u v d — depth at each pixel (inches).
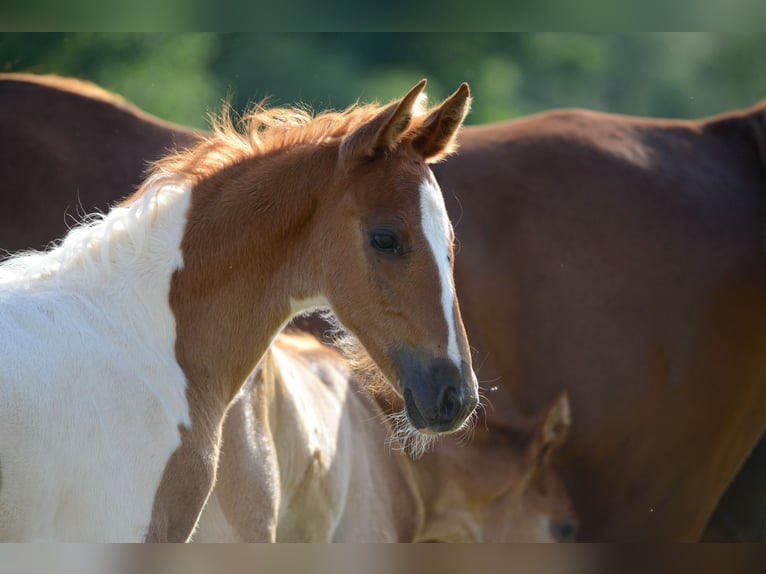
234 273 252.4
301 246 254.4
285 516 321.4
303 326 386.3
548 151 430.9
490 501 397.4
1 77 389.4
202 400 247.9
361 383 352.8
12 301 230.8
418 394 239.3
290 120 267.0
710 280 430.6
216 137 263.9
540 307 415.8
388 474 367.9
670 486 437.1
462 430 398.0
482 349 409.1
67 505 221.8
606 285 420.5
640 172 434.3
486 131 441.7
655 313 424.5
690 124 463.5
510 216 418.0
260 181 254.5
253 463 288.5
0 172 366.3
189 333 248.8
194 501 241.6
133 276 245.0
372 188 244.7
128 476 228.7
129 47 956.0
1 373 215.9
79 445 222.4
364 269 245.1
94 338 234.5
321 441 328.2
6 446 211.5
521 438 404.8
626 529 434.9
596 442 423.8
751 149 456.8
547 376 417.1
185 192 253.8
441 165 421.7
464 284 408.5
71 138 377.1
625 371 421.7
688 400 430.9
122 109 389.7
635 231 425.7
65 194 369.7
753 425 446.9
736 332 434.9
